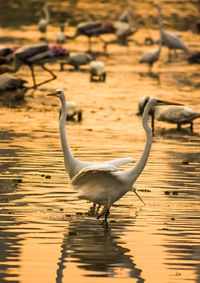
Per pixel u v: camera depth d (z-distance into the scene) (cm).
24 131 1980
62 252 942
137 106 2533
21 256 922
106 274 862
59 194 1266
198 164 1565
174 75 3475
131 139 1898
